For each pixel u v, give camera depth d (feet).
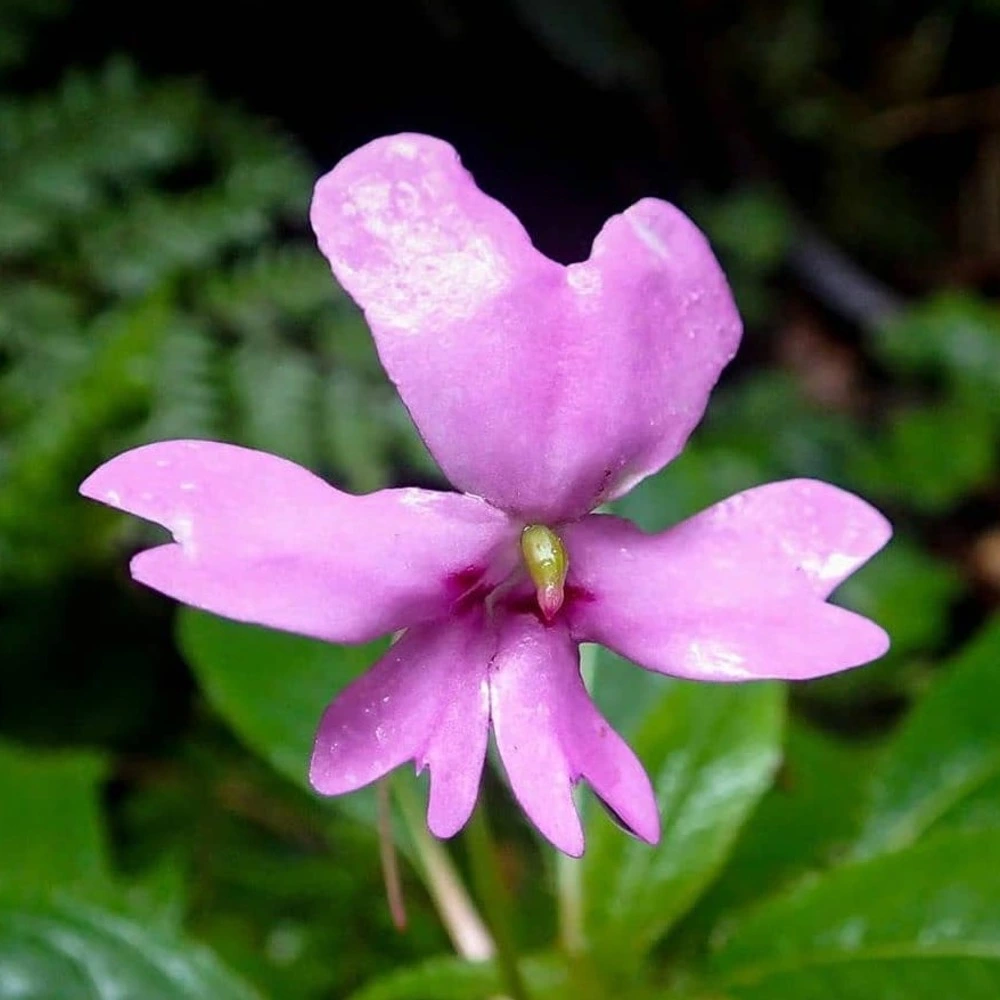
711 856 0.55
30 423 0.81
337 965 0.64
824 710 0.98
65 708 0.78
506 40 1.28
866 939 0.53
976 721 0.62
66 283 0.92
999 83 1.54
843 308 1.43
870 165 1.55
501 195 1.28
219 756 0.75
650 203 0.43
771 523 0.44
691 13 1.43
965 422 1.21
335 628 0.41
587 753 0.42
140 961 0.54
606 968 0.55
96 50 1.11
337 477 0.95
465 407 0.42
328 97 1.21
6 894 0.55
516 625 0.43
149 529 0.79
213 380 0.88
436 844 0.58
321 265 0.96
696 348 0.43
